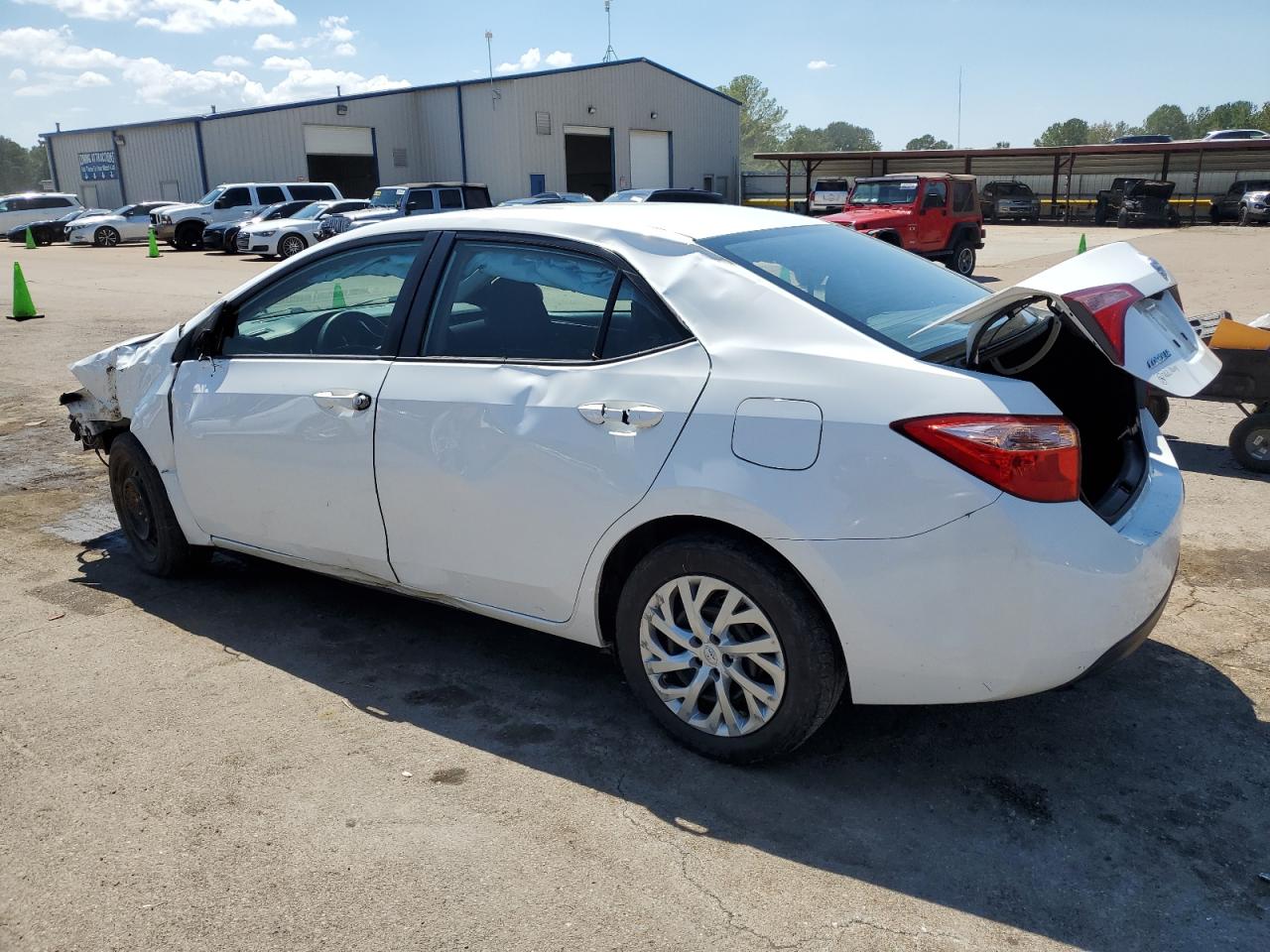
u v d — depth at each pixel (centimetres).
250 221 2861
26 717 344
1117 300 262
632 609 314
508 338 334
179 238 3122
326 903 252
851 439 266
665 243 316
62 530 546
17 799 297
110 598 450
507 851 271
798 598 280
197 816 288
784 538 273
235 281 2055
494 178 4150
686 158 4769
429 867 265
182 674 376
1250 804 287
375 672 377
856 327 286
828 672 284
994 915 245
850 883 257
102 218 3469
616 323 313
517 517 323
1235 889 253
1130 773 303
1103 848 269
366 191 4325
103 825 284
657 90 4544
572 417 309
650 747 322
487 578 339
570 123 4197
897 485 262
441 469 337
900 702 281
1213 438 692
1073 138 14662
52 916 248
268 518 398
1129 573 270
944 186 1978
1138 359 256
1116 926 241
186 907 251
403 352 355
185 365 425
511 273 338
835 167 4691
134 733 333
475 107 4122
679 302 303
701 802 292
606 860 267
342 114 4119
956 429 257
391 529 358
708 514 284
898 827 279
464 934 241
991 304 271
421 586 362
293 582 468
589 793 297
